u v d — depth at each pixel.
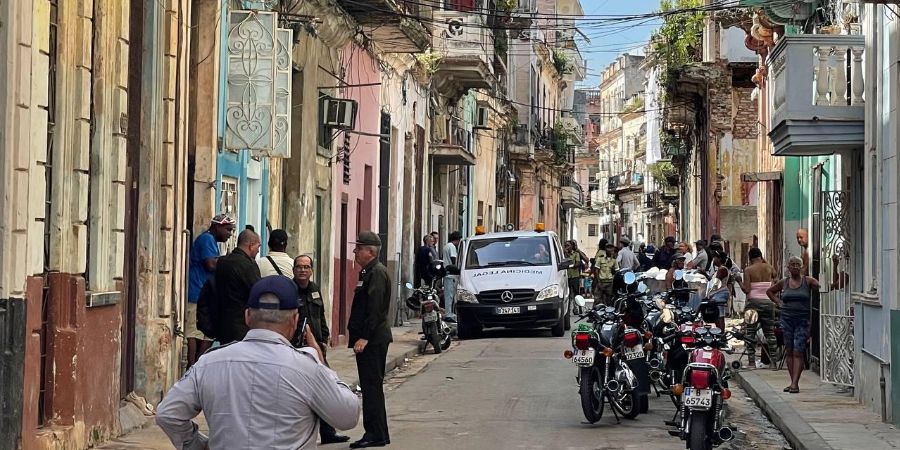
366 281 12.12
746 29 30.00
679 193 58.53
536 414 14.40
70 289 10.61
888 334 13.46
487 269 26.78
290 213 19.92
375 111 27.22
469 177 43.34
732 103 39.72
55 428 10.41
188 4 14.24
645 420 13.94
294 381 5.22
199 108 15.27
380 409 12.05
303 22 18.91
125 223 12.63
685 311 14.70
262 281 5.41
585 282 41.56
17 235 9.44
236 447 5.16
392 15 23.00
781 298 16.52
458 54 34.38
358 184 25.78
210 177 15.27
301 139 19.92
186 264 14.40
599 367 13.61
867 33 14.72
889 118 13.51
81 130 10.77
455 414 14.43
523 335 27.39
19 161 9.45
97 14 11.30
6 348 9.33
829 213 17.75
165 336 13.42
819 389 16.64
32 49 9.64
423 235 34.16
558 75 70.06
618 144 103.94
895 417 13.06
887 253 13.58
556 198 73.25
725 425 11.70
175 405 5.23
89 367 11.05
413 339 24.70
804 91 15.64
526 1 54.34
